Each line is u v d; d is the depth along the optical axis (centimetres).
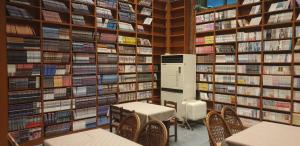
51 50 422
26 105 391
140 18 589
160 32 638
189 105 502
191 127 511
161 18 623
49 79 420
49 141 208
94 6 484
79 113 464
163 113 379
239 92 496
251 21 477
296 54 417
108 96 514
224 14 518
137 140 225
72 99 452
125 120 256
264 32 455
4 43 339
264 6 459
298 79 414
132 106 416
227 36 514
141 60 584
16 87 380
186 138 439
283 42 431
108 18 507
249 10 496
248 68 481
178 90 545
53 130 427
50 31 420
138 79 578
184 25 595
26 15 394
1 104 338
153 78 612
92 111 484
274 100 449
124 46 549
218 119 261
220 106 529
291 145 191
